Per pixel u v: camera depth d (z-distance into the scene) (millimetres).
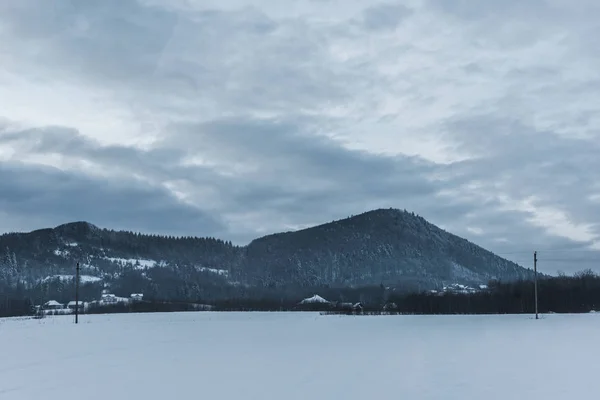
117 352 36062
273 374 24828
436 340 41094
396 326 62812
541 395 19062
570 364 26453
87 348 39219
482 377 22828
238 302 180875
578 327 52719
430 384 21406
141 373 25719
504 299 109562
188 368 27375
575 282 107625
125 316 113250
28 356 33938
